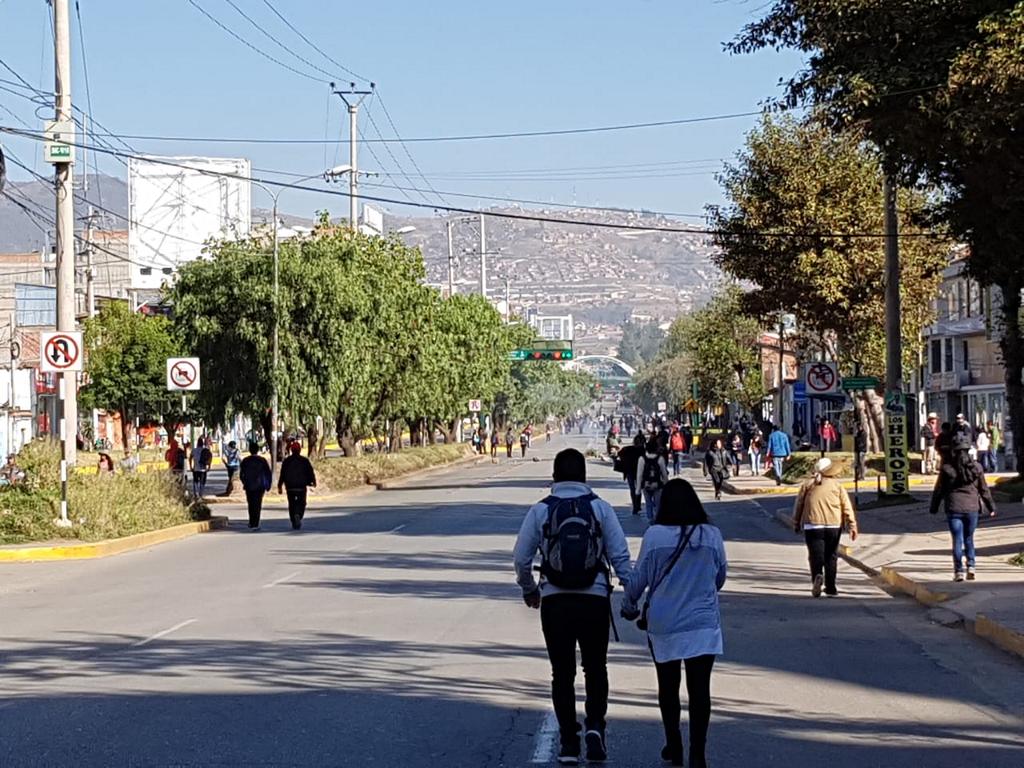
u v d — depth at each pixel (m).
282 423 49.31
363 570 22.14
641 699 11.25
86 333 67.56
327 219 53.94
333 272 46.16
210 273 46.41
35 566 23.80
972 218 27.80
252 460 33.12
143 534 28.12
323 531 31.47
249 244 48.56
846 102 24.38
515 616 16.41
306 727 10.05
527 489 49.56
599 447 112.31
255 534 31.11
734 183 43.53
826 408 80.00
